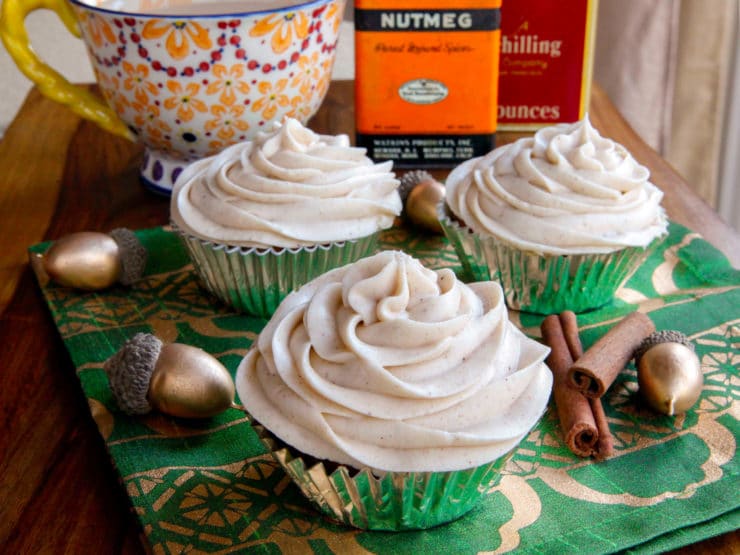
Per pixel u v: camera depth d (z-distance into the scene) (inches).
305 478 8.7
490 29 14.5
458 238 12.6
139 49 12.8
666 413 10.3
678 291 12.8
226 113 13.4
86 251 12.4
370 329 8.9
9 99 22.8
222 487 9.4
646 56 20.4
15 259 13.5
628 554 8.6
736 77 19.6
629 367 11.3
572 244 11.7
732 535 9.0
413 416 8.5
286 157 12.3
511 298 12.6
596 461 9.9
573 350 11.1
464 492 8.7
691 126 20.5
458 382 8.7
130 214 14.5
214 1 14.3
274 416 8.8
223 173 12.3
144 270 13.3
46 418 10.6
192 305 12.7
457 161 15.5
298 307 9.4
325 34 13.7
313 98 14.2
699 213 14.3
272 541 8.8
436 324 8.8
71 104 14.1
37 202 14.7
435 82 14.9
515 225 11.9
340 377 8.7
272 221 12.0
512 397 8.9
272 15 12.8
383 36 14.6
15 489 9.6
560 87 16.2
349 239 12.1
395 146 15.4
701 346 11.5
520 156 12.3
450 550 8.7
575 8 15.5
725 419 10.4
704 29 19.4
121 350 10.3
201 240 12.1
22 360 11.6
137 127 13.8
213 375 10.2
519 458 9.9
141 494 9.3
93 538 9.0
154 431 10.2
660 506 9.1
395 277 9.0
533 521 9.0
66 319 12.1
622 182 12.1
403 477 8.4
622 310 12.3
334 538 8.9
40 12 23.8
